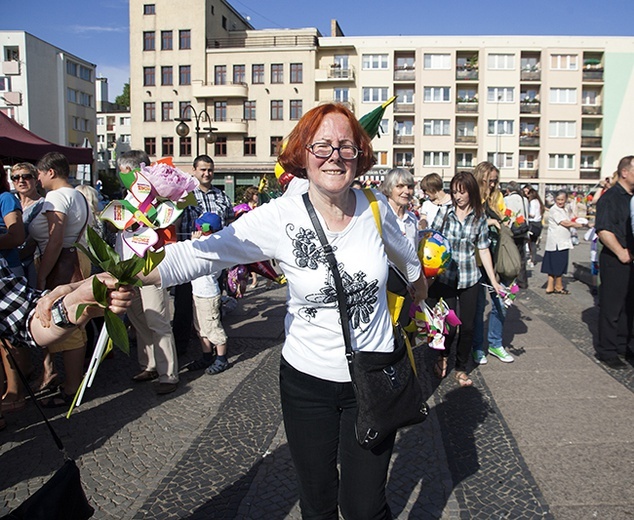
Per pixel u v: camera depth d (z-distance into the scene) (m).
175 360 4.83
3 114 10.12
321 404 2.08
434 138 47.91
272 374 5.26
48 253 4.43
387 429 1.94
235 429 4.04
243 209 5.35
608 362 5.32
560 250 9.02
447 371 5.31
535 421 4.10
